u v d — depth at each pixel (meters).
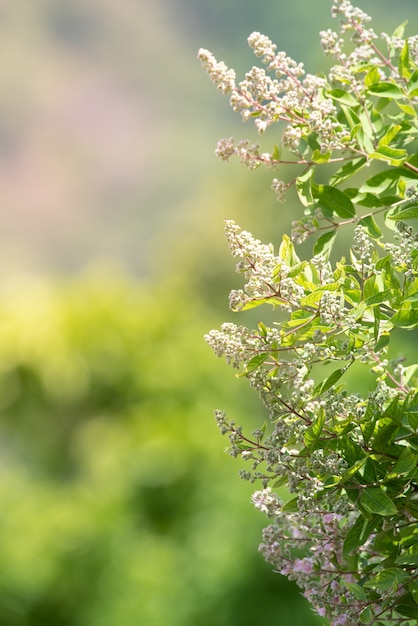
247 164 2.65
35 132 40.00
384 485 2.24
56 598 7.73
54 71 40.69
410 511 2.27
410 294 2.26
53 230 38.28
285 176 15.72
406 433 2.28
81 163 39.16
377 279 2.38
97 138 39.91
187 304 12.30
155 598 7.51
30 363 11.02
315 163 2.64
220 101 39.50
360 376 7.37
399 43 2.64
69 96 40.31
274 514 2.36
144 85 40.31
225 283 16.81
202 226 17.41
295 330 2.26
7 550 7.77
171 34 40.22
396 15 20.20
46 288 11.55
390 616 2.30
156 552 7.91
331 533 2.40
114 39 40.69
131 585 7.59
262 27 31.12
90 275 12.12
